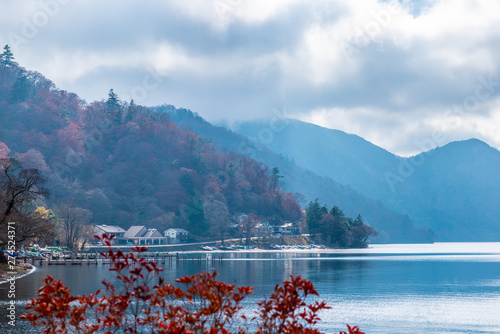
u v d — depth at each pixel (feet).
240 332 53.93
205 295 51.01
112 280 303.68
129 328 53.62
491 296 261.65
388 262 577.43
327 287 304.09
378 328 174.60
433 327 177.06
